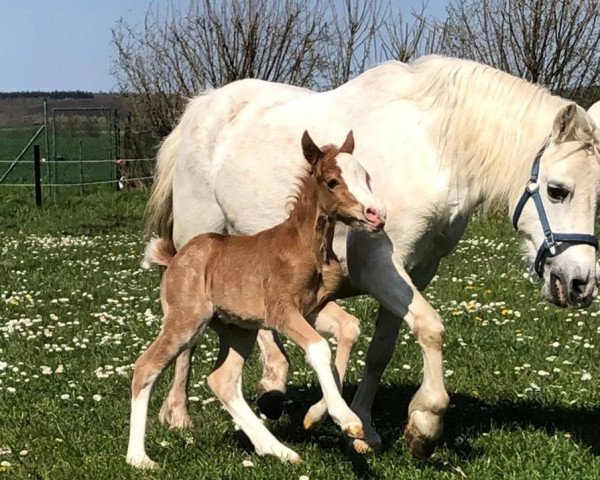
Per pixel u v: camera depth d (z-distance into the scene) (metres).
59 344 5.84
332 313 3.76
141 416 3.85
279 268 3.66
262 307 3.71
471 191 3.88
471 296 7.04
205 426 4.34
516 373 5.02
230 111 4.66
